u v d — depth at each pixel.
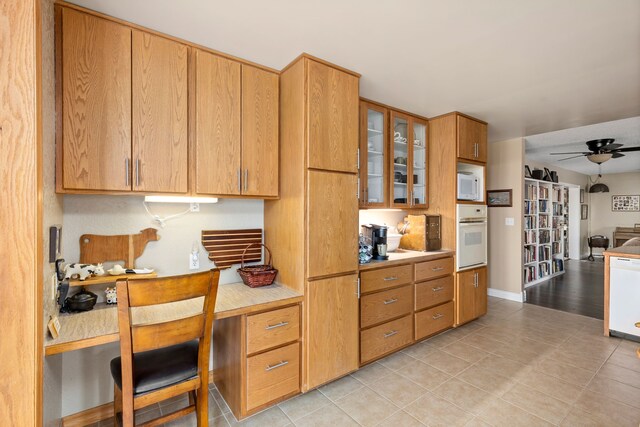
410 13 1.63
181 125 1.82
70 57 1.51
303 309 2.05
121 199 1.95
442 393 2.16
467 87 2.59
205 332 1.54
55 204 1.50
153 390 1.43
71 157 1.50
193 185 1.87
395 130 3.16
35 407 1.08
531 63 2.19
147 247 2.04
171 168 1.78
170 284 1.38
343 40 1.89
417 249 3.29
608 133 4.46
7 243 1.05
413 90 2.65
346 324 2.24
